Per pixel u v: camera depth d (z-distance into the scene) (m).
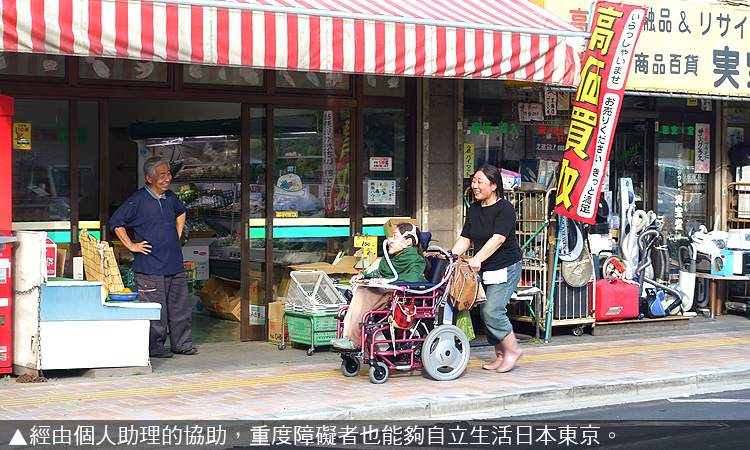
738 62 11.12
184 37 7.24
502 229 8.01
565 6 10.12
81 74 9.05
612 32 9.38
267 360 8.99
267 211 10.04
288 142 10.13
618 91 9.37
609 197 11.52
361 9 8.12
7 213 7.66
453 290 7.91
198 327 11.02
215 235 12.00
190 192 12.16
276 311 9.88
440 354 7.90
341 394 7.28
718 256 11.98
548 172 10.80
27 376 7.70
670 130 12.56
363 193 10.58
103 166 9.17
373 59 7.91
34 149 8.89
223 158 11.63
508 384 7.75
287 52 7.59
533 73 8.62
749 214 12.59
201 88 9.62
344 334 7.77
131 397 7.11
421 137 10.72
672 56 10.74
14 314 7.91
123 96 9.22
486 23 8.41
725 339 10.50
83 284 7.82
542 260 10.34
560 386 7.66
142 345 8.13
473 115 11.10
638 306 10.83
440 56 8.17
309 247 10.32
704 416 7.12
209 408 6.72
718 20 10.99
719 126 12.79
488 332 8.32
